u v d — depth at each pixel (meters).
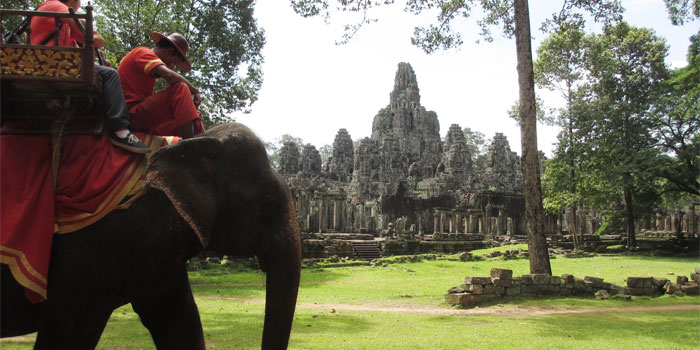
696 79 30.03
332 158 73.06
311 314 12.05
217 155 3.45
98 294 3.12
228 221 3.54
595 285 16.08
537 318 12.09
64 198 3.12
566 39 20.58
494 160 63.38
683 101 31.02
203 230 3.23
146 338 8.43
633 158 33.41
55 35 3.15
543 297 15.36
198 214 3.22
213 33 27.44
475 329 10.23
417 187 64.31
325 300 15.21
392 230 34.88
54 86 3.08
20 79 2.97
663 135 34.53
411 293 16.98
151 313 4.02
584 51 35.50
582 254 32.62
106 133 3.33
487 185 61.06
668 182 36.28
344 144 73.00
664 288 16.53
